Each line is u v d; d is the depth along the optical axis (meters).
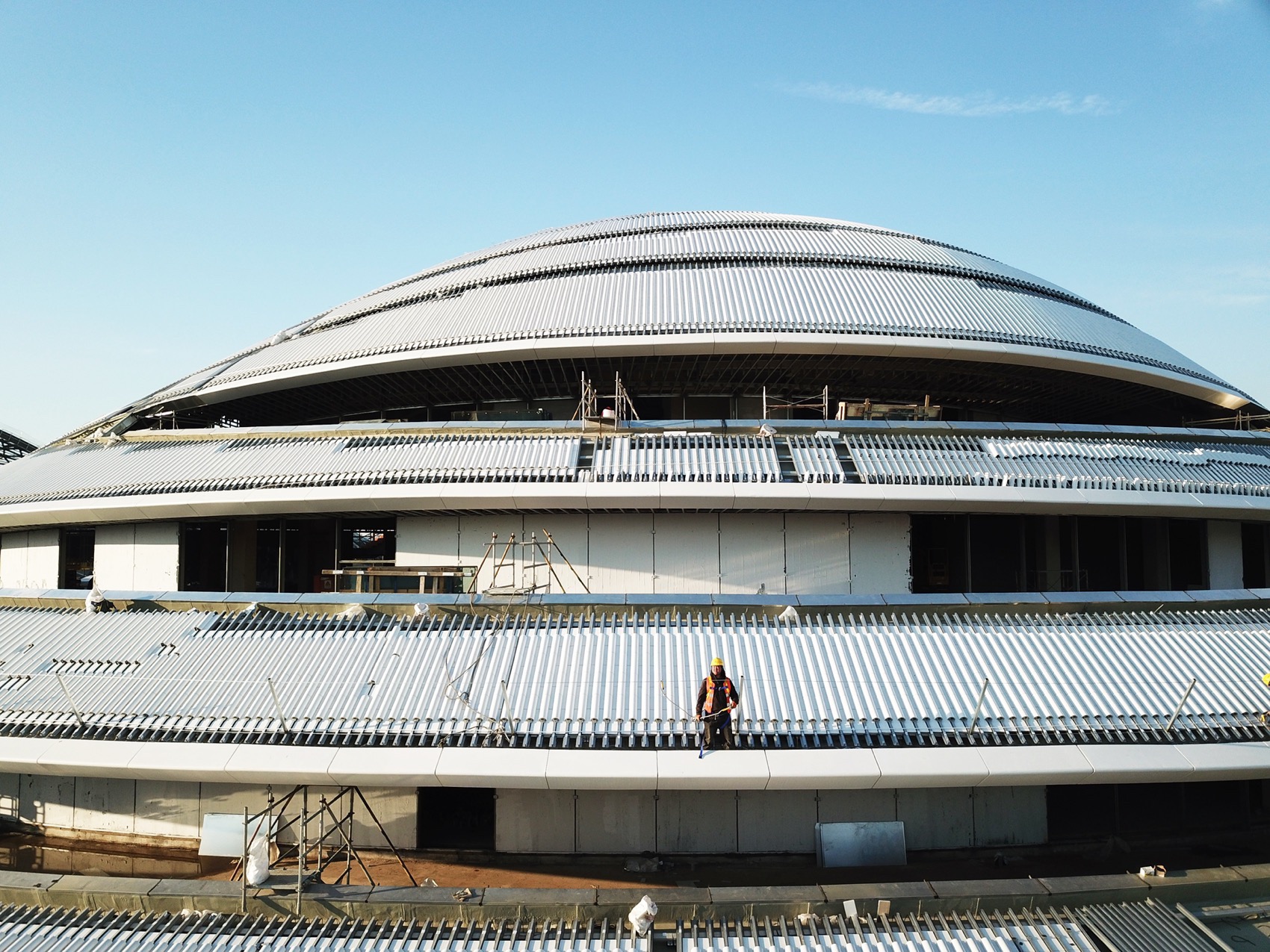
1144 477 22.14
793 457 21.70
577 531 22.28
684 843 17.80
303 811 15.34
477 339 25.73
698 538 22.09
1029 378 27.61
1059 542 24.97
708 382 27.91
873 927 12.24
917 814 17.97
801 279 27.80
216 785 18.72
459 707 16.08
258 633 18.52
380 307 31.52
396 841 18.19
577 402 29.08
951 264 30.45
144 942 12.20
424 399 30.16
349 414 32.25
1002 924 12.58
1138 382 27.34
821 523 22.11
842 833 17.67
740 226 32.72
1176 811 19.14
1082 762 15.19
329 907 12.83
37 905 13.16
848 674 16.69
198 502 22.70
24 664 18.25
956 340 25.03
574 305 26.73
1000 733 15.66
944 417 30.50
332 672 17.19
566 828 17.95
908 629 18.02
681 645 17.38
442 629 18.20
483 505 21.42
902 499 20.56
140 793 19.09
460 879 17.17
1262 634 18.62
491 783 15.03
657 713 15.73
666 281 27.73
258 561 26.92
